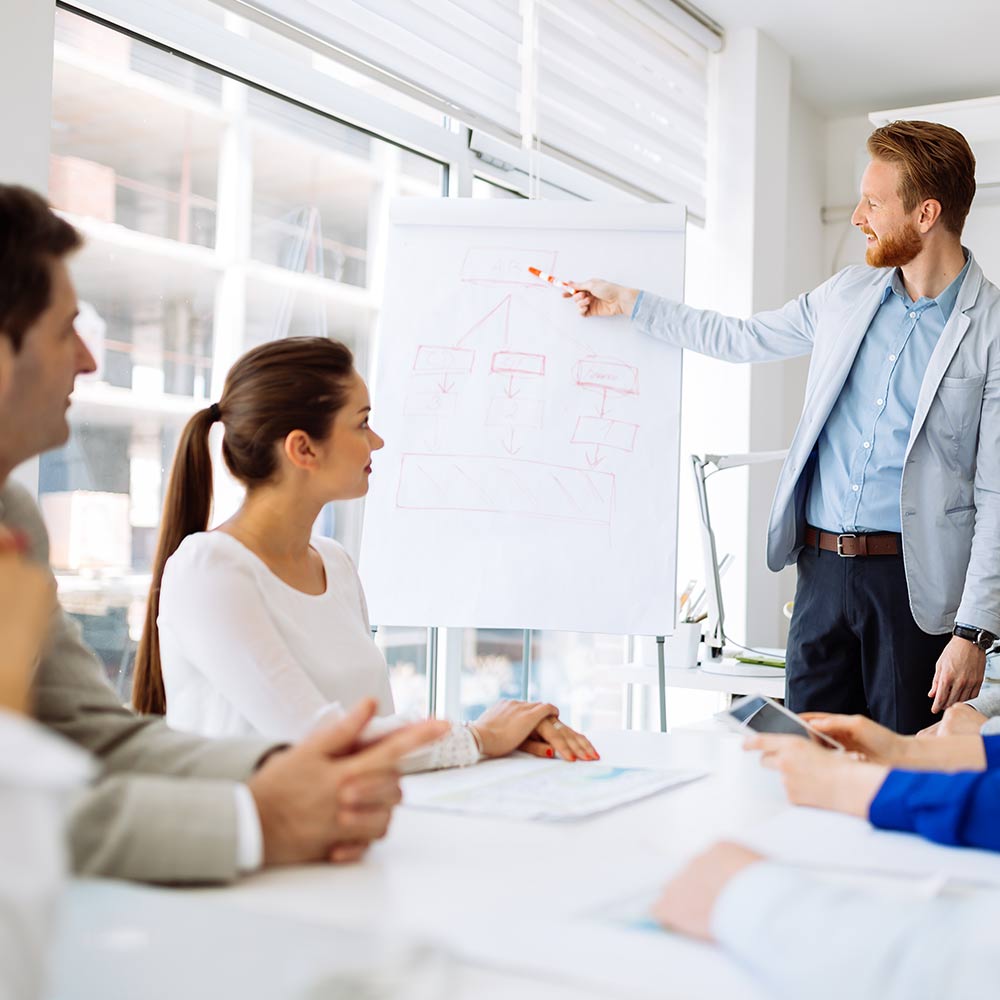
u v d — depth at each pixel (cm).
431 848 87
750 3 349
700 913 64
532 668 340
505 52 288
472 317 239
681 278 243
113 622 214
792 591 407
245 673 132
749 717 121
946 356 212
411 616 227
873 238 218
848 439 222
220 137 232
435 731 85
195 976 53
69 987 51
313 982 52
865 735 114
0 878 41
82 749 99
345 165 264
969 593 206
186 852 75
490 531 230
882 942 56
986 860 87
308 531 154
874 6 345
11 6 167
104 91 207
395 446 233
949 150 211
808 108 419
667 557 229
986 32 358
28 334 80
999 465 211
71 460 205
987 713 191
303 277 255
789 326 236
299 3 229
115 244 212
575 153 316
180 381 227
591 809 102
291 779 81
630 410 235
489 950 63
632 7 329
